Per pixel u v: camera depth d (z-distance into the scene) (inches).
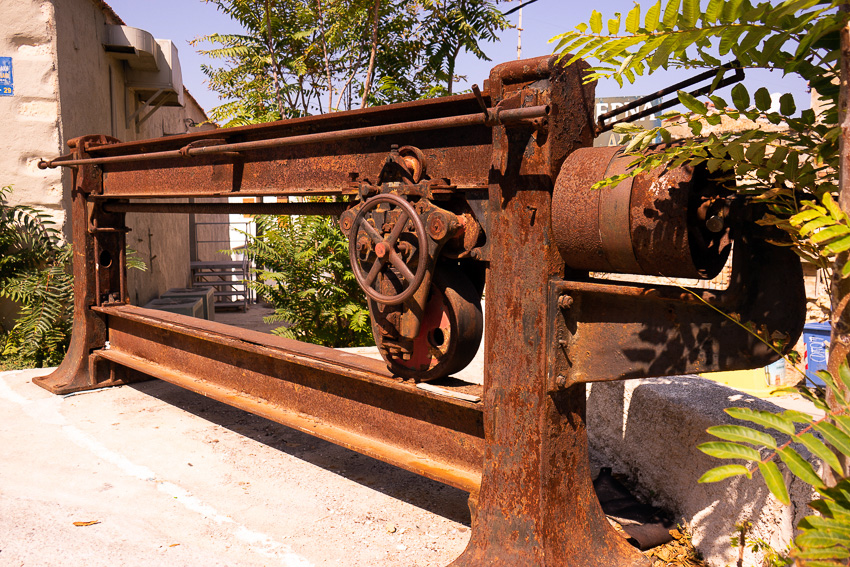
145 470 151.3
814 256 73.6
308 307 282.7
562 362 90.7
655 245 80.4
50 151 294.7
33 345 264.7
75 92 319.3
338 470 153.6
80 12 329.1
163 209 191.8
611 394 149.2
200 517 127.6
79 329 224.5
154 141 174.9
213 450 165.5
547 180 88.4
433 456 114.5
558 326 89.7
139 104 472.1
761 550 95.7
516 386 93.7
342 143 121.9
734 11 60.9
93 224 217.2
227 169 151.6
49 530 120.3
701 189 84.4
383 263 107.5
